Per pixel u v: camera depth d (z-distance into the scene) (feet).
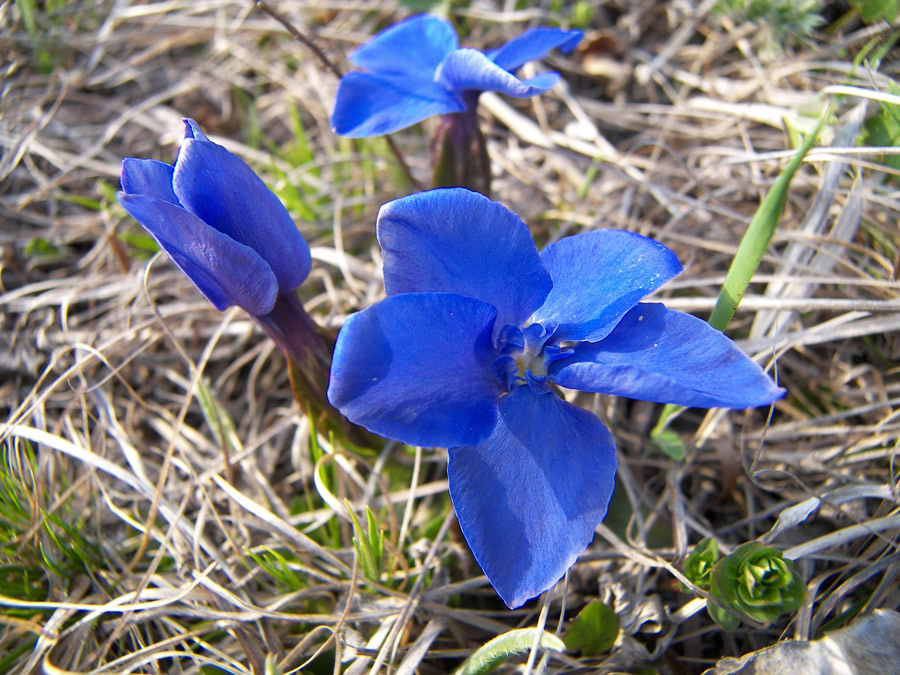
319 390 0.23
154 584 0.25
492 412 0.18
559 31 0.25
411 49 0.26
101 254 0.34
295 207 0.34
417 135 0.38
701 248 0.32
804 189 0.31
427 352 0.17
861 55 0.29
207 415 0.27
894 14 0.31
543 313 0.20
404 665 0.21
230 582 0.25
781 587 0.20
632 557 0.23
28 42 0.40
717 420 0.26
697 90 0.38
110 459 0.28
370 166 0.35
